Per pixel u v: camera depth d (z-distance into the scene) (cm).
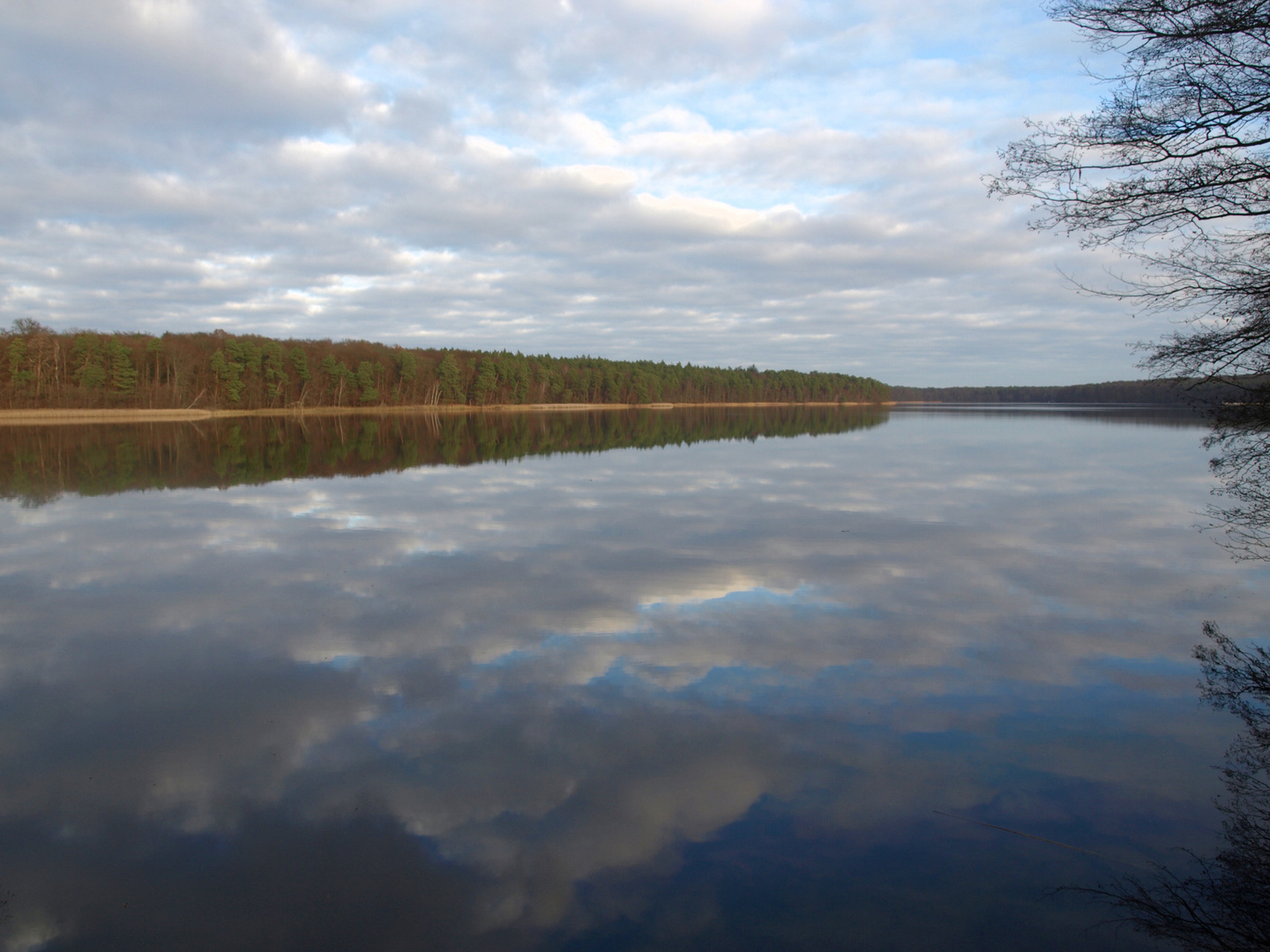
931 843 537
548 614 1044
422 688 799
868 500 2058
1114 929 452
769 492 2214
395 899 485
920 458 3256
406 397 9700
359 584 1202
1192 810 571
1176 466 2877
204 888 496
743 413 10344
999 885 493
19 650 917
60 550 1440
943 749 666
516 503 2000
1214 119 649
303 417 7288
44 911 476
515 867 513
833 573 1263
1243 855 516
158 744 682
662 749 667
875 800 588
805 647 915
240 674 838
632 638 948
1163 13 630
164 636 961
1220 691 782
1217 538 1539
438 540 1523
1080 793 596
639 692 787
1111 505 1958
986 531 1619
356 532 1617
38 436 4325
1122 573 1259
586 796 596
